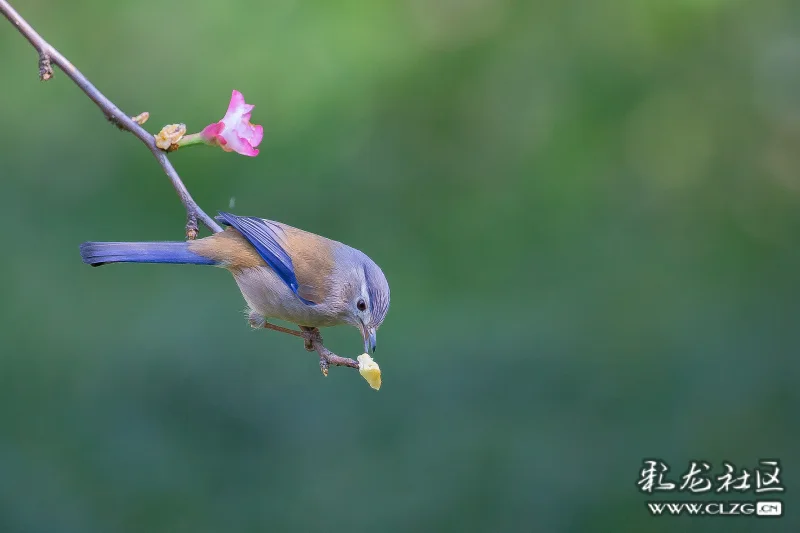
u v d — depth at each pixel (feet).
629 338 44.93
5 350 39.50
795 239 53.57
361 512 35.29
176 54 54.95
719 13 56.85
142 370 38.37
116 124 20.80
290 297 23.94
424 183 55.42
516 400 40.40
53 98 53.52
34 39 20.25
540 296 49.42
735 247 53.16
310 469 36.55
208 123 53.21
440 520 35.32
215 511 34.83
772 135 56.49
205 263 23.15
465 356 41.52
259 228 24.02
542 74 56.95
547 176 55.47
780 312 47.11
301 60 55.36
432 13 57.67
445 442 37.99
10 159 50.67
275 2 56.44
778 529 34.83
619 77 56.34
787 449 39.45
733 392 41.78
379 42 56.65
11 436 36.01
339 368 39.42
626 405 40.86
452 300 48.88
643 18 56.70
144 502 34.53
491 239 53.62
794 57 56.65
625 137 56.34
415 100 56.24
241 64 54.90
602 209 54.60
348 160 54.44
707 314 47.14
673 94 56.59
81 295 43.21
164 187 51.37
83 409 37.17
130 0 55.93
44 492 33.88
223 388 38.24
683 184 55.88
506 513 35.73
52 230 48.47
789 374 42.42
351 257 24.88
